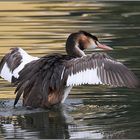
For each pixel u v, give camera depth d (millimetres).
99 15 23484
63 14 23719
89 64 12938
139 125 12492
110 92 15055
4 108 13734
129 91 15125
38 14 23750
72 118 13102
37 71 13570
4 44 19391
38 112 13555
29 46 19172
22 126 12641
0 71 14523
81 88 15430
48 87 13375
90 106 13961
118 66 12859
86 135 12016
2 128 12547
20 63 14266
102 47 15242
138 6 25219
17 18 23109
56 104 13836
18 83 13680
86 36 15109
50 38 20094
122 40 19812
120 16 23312
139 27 21484
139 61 17266
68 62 13211
